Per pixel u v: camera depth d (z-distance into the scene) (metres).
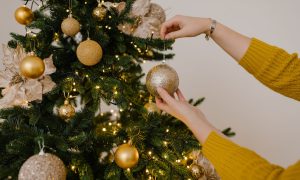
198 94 2.47
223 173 0.78
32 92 1.19
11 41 1.38
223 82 2.43
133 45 1.41
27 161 1.01
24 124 1.19
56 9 1.29
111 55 1.39
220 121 2.46
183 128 1.51
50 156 1.02
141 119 1.39
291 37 2.31
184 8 2.42
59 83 1.28
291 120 2.37
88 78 1.31
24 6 1.31
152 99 1.53
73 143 1.12
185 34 1.10
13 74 1.21
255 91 2.40
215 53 2.42
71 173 1.22
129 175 1.20
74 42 1.43
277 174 0.73
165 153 1.25
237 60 1.09
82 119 1.23
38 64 1.13
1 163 1.17
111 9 1.32
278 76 1.03
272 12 2.32
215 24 1.10
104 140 1.25
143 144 1.25
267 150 2.42
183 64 2.46
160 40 1.24
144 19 1.31
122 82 1.42
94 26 1.30
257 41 1.06
